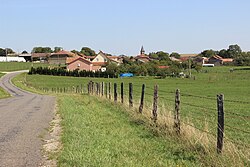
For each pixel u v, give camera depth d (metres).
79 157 8.93
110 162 8.55
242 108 28.58
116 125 14.42
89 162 8.49
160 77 107.81
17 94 55.00
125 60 154.75
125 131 13.01
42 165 8.77
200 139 9.88
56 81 100.75
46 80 103.94
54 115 19.44
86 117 17.02
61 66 157.88
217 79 99.19
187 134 10.74
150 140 11.41
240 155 8.22
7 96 46.22
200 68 132.25
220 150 8.75
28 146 11.03
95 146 10.39
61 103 27.39
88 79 105.44
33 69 127.69
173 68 114.25
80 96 36.66
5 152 10.26
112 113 18.47
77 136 11.86
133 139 11.52
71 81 100.12
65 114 18.55
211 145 9.31
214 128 13.77
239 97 46.44
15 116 19.36
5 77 114.69
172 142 10.82
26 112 21.55
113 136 12.05
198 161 8.76
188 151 9.75
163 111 13.70
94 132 12.63
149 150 10.05
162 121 12.79
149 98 31.70
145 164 8.55
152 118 13.73
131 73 115.88
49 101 32.19
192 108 26.14
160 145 10.66
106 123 14.98
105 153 9.46
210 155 8.70
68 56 184.50
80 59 135.62
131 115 16.47
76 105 24.36
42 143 11.47
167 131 11.86
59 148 10.57
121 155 9.33
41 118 18.14
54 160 9.22
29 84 92.88
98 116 17.34
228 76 108.44
